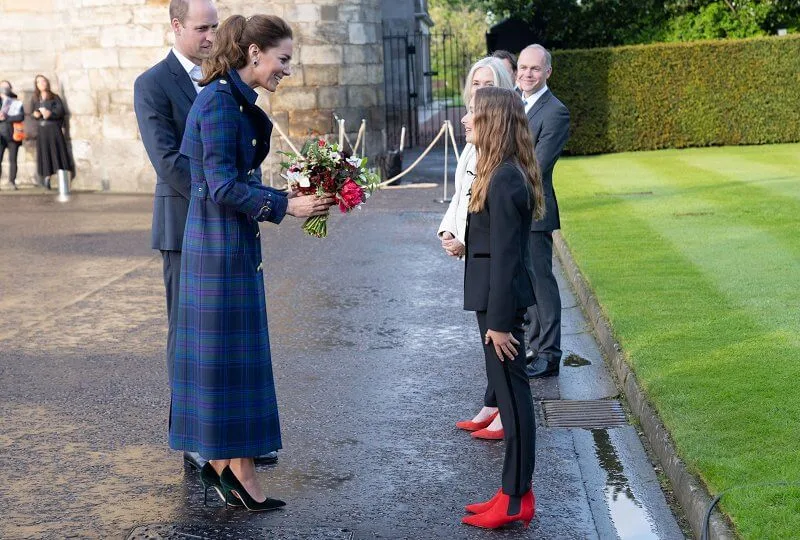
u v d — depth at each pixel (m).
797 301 7.57
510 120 4.19
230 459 4.39
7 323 8.36
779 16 23.92
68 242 12.62
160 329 8.07
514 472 4.21
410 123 25.94
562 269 10.15
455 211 5.43
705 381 5.66
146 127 4.90
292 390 6.36
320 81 18.70
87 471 5.02
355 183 4.41
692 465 4.51
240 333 4.31
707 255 9.55
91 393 6.34
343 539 4.15
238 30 4.24
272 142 18.64
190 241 4.32
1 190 18.88
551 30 24.81
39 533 4.28
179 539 4.16
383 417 5.79
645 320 7.17
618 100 21.98
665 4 24.52
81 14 18.45
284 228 13.33
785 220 11.41
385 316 8.37
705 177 16.12
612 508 4.46
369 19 19.17
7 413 5.96
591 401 6.02
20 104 19.08
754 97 22.02
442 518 4.38
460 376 6.60
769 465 4.40
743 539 3.72
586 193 14.66
